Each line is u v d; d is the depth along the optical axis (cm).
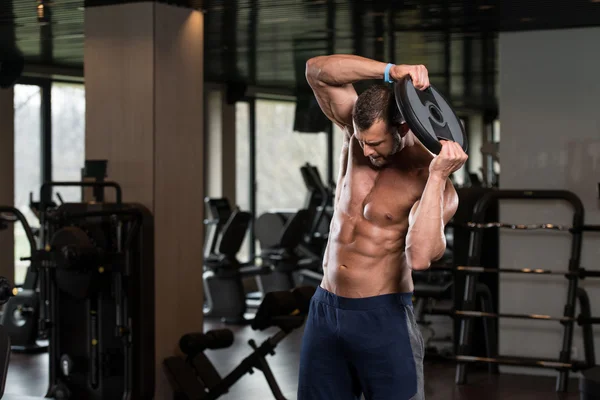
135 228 550
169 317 602
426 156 319
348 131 335
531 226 644
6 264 922
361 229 325
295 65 1006
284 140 1270
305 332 340
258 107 1226
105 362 564
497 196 661
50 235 552
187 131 621
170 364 586
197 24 634
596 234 676
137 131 597
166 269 600
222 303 952
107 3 605
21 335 783
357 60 313
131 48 599
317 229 1126
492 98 1402
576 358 682
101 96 609
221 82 1152
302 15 684
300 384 340
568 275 630
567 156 683
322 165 1338
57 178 998
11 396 464
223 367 718
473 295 651
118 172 602
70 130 1012
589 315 645
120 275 544
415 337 327
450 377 682
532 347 694
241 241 960
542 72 689
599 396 483
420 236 294
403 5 636
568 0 591
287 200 1281
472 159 1612
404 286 328
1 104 926
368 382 328
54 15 670
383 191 323
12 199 935
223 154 1155
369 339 322
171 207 606
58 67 985
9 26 724
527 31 693
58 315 574
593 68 676
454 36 799
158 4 596
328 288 333
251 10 654
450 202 305
